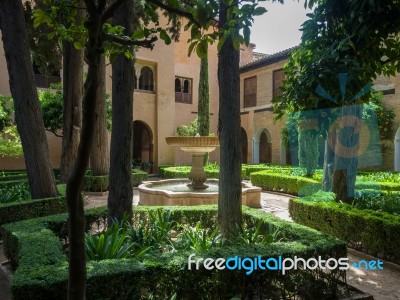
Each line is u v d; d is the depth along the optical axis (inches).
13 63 257.4
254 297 121.8
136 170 556.1
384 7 162.2
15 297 92.6
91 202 380.8
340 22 186.1
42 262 111.6
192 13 60.2
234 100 171.6
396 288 142.6
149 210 203.2
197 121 663.1
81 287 61.6
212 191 331.0
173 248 148.8
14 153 522.6
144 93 688.4
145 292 106.5
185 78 796.6
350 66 160.7
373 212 194.1
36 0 365.1
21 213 225.8
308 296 126.0
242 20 59.4
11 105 531.5
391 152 483.5
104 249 131.0
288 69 205.8
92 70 54.1
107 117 548.7
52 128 511.8
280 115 200.8
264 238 150.3
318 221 219.8
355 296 129.1
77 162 56.7
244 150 816.3
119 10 176.6
